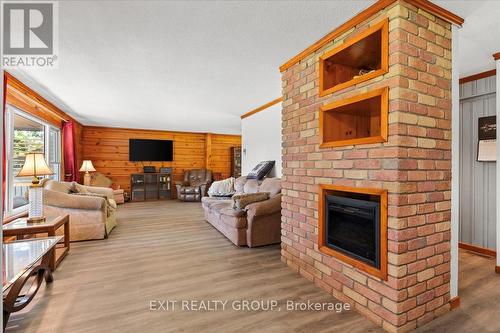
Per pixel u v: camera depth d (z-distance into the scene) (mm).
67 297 2146
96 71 3072
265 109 4809
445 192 1931
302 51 2586
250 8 1908
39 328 1753
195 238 3850
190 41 2379
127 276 2547
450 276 1979
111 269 2711
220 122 6719
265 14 1981
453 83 1966
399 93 1700
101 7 1863
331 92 2215
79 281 2436
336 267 2176
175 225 4652
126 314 1920
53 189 3658
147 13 1946
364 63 2402
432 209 1859
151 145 7934
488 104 3232
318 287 2344
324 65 2340
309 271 2486
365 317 1905
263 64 2910
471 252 3342
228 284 2389
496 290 2314
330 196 2234
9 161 3496
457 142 1990
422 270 1812
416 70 1774
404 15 1733
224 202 4484
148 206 6746
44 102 4242
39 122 4480
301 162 2615
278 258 3039
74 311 1952
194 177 8188
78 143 6680
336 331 1751
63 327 1767
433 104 1855
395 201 1704
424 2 1774
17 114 3791
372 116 2430
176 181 8117
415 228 1774
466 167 3461
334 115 2338
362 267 1913
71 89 3766
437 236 1890
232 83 3566
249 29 2191
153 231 4242
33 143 4422
